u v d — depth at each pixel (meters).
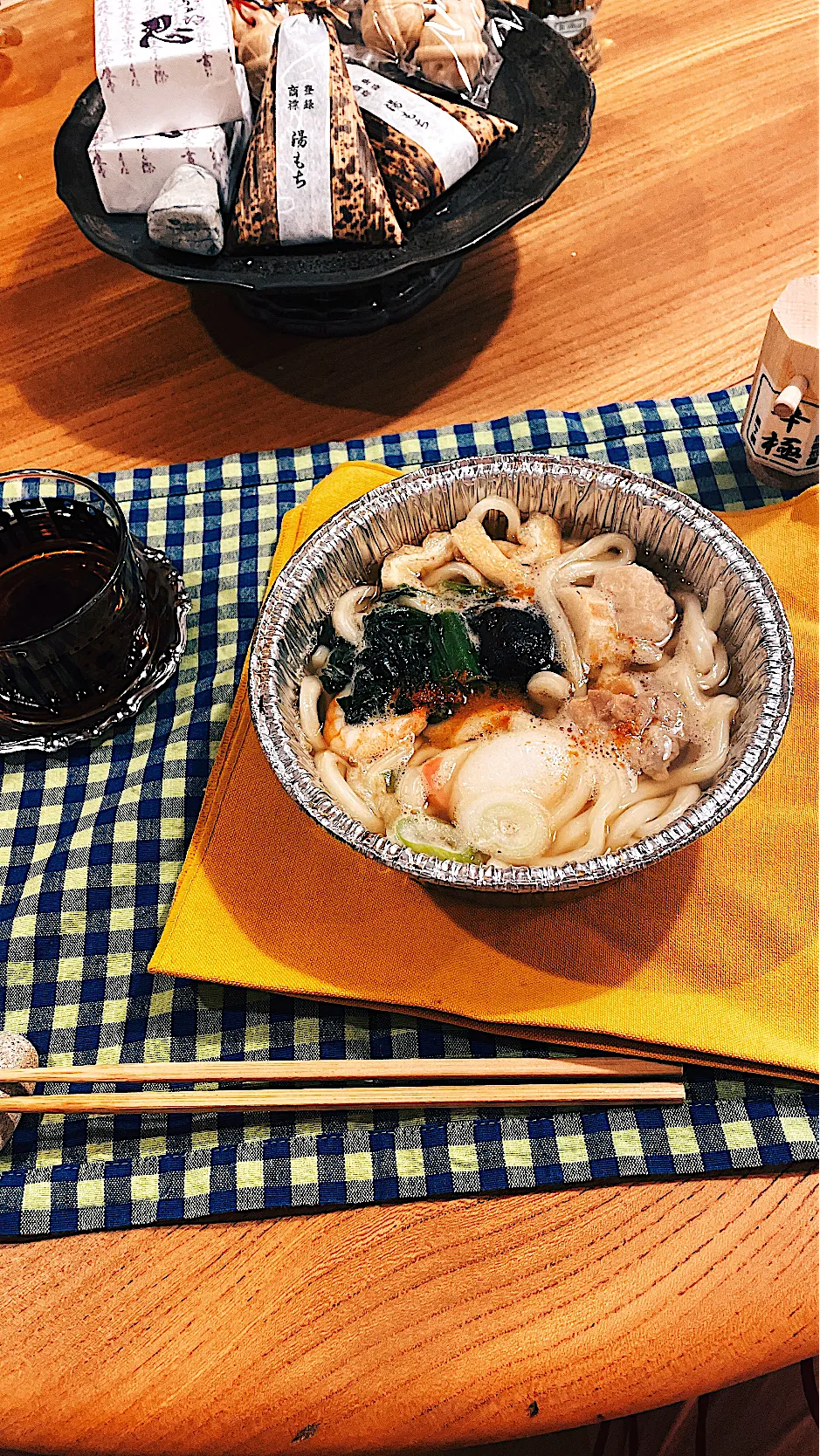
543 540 0.48
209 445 0.65
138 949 0.48
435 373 0.67
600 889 0.47
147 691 0.54
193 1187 0.43
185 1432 0.38
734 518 0.55
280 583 0.45
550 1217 0.42
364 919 0.47
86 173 0.65
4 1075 0.44
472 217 0.62
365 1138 0.44
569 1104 0.44
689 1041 0.43
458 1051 0.46
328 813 0.39
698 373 0.65
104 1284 0.41
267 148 0.59
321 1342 0.40
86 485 0.50
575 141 0.63
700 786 0.43
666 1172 0.42
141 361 0.69
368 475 0.58
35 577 0.53
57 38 0.86
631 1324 0.39
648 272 0.70
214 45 0.59
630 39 0.82
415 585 0.47
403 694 0.45
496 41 0.68
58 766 0.53
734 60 0.80
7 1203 0.43
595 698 0.45
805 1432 0.58
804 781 0.49
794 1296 0.40
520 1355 0.39
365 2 0.66
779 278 0.69
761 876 0.47
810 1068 0.43
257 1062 0.45
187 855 0.49
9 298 0.73
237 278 0.59
